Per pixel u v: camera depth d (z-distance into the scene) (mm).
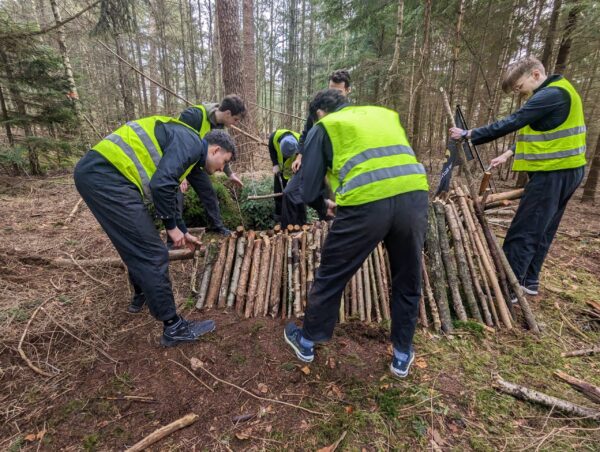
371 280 2576
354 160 1607
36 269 2898
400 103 7574
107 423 1622
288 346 2119
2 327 2160
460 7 3762
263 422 1646
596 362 2117
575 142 2336
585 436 1604
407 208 1609
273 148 4094
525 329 2428
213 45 13453
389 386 1865
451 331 2342
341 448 1520
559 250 3809
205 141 2125
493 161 2660
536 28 6195
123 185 1837
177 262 3121
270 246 2711
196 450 1503
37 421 1620
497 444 1557
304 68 21312
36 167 6922
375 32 8375
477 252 2676
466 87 8008
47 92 6605
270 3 20656
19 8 9102
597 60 6891
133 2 6395
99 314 2391
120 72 10133
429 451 1520
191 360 1984
